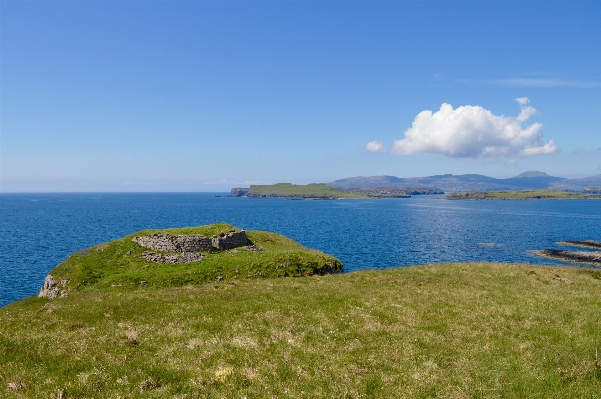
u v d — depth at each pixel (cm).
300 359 1391
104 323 1891
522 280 3341
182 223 15912
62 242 9988
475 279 3375
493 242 10219
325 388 1178
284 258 4184
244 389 1159
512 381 1238
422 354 1467
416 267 4116
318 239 10606
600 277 3597
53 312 2209
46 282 3884
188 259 4256
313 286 2939
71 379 1205
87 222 16162
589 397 1140
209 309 2127
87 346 1499
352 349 1509
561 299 2477
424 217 19175
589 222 16288
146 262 4138
